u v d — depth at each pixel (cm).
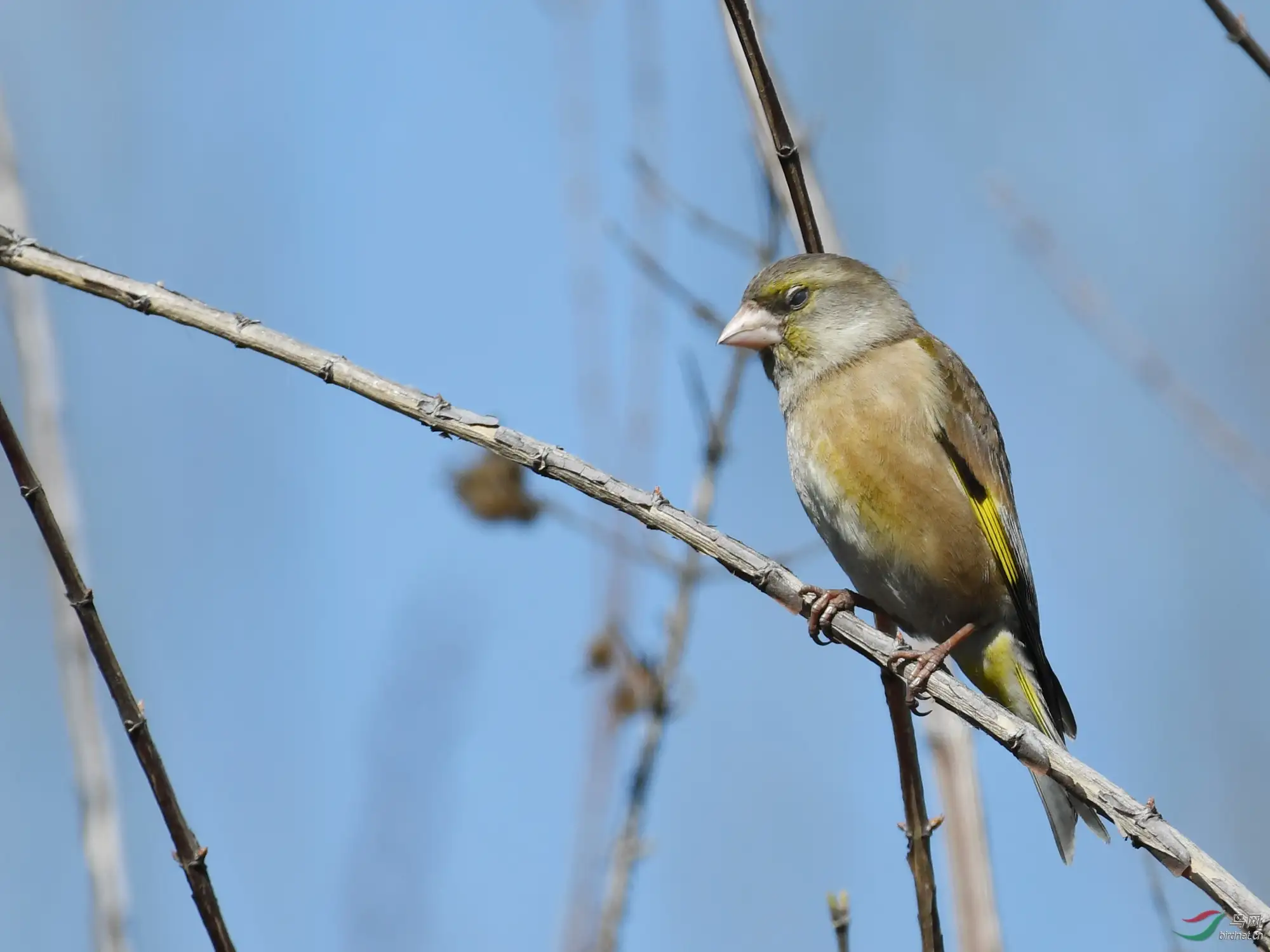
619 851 963
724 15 998
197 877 613
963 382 1032
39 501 609
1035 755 725
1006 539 1006
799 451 1028
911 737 779
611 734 1006
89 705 872
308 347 729
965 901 816
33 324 980
